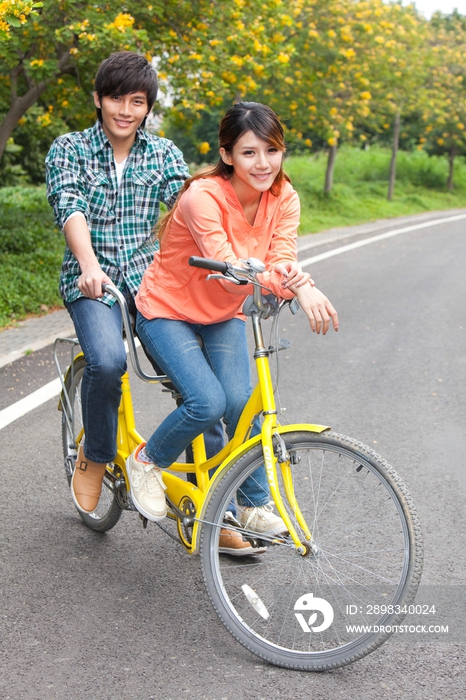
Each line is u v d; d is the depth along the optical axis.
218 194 2.79
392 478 2.65
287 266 2.68
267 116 2.71
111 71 3.23
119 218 3.38
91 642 2.84
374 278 11.48
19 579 3.26
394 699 2.53
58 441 4.80
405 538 2.62
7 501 3.99
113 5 9.44
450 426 5.17
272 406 2.78
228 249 2.74
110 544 3.59
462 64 28.45
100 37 8.95
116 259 3.39
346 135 21.59
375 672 2.68
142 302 3.06
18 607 3.05
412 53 22.00
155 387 5.95
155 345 3.00
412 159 32.09
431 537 3.65
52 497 4.05
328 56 16.66
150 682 2.62
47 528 3.72
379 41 17.36
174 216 2.89
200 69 10.36
